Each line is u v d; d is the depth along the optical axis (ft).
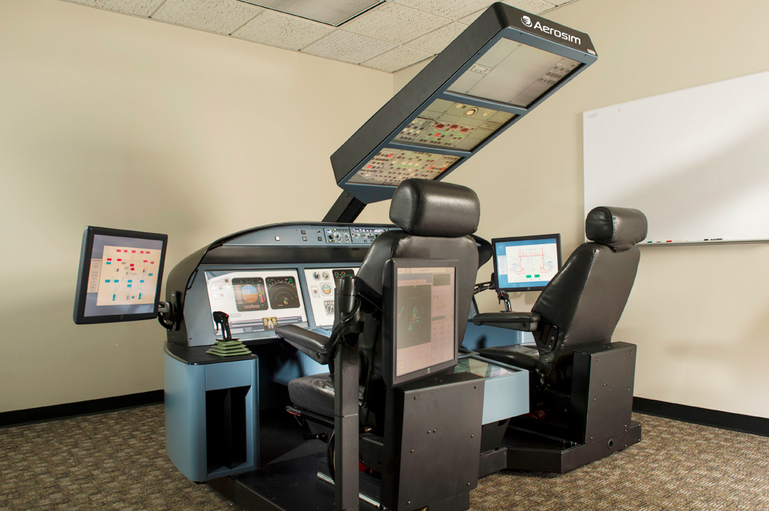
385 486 5.11
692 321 10.44
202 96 13.08
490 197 14.30
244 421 6.67
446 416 5.30
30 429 10.01
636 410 11.18
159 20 12.32
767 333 9.49
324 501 5.87
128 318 7.02
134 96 12.04
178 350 7.02
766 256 9.52
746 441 9.00
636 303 11.24
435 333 5.20
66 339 11.07
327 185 15.49
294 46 14.35
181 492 7.03
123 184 11.90
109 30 11.71
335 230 8.64
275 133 14.39
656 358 10.93
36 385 10.71
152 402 12.08
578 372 7.49
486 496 6.70
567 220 12.57
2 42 10.43
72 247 11.21
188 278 7.28
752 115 9.61
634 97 11.26
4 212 10.44
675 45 10.62
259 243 7.72
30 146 10.73
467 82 6.08
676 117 10.57
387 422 5.07
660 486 7.02
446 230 5.15
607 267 7.19
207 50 13.17
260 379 9.59
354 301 4.71
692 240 10.38
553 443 7.75
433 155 7.85
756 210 9.57
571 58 5.94
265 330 8.13
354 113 16.17
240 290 8.11
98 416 10.94
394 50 14.84
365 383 5.28
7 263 10.48
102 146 11.62
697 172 10.31
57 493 7.02
